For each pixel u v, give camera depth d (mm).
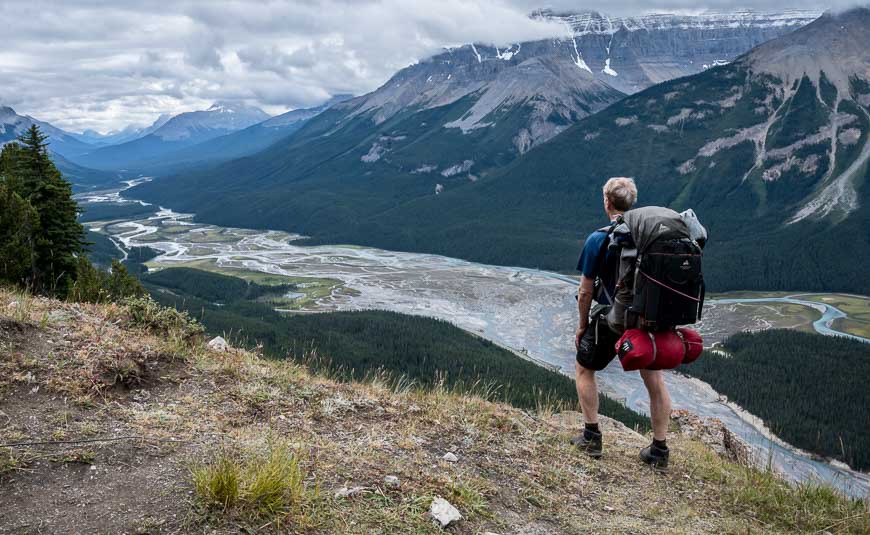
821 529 4898
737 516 5000
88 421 4129
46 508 3121
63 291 21281
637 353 4930
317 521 3414
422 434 5320
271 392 5426
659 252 4812
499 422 6066
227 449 4043
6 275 18484
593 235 5344
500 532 3916
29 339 5195
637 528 4379
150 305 6602
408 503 3898
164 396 4930
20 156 33469
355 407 5621
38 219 24719
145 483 3475
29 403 4219
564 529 4180
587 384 5801
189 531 3096
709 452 7395
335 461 4254
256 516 3307
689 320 4941
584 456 5770
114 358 5102
